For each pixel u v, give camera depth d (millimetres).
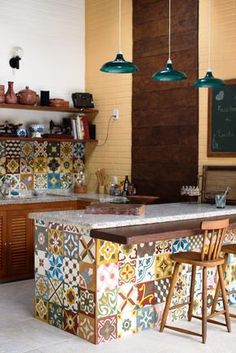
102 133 6891
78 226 3945
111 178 6758
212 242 4059
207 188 5512
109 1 6727
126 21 6520
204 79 4762
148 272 4285
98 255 3902
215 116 5543
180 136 5910
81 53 7098
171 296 4219
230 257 4918
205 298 4047
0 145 6344
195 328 4324
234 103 5367
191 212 4645
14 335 4086
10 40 6418
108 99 6789
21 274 5961
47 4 6723
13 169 6473
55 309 4301
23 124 6578
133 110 6449
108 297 3992
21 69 6527
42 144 6758
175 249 4504
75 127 6762
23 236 5949
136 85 6406
